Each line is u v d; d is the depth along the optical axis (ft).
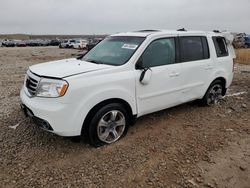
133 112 14.19
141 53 14.38
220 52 19.57
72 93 11.76
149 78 14.11
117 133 13.93
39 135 14.53
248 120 17.54
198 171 11.60
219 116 18.12
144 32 16.17
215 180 11.03
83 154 12.69
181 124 16.57
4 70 43.04
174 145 13.84
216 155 12.97
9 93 24.09
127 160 12.29
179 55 16.33
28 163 11.92
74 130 12.12
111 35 17.78
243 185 10.81
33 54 91.71
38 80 12.46
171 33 16.12
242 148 13.73
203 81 18.11
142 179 10.97
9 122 16.30
